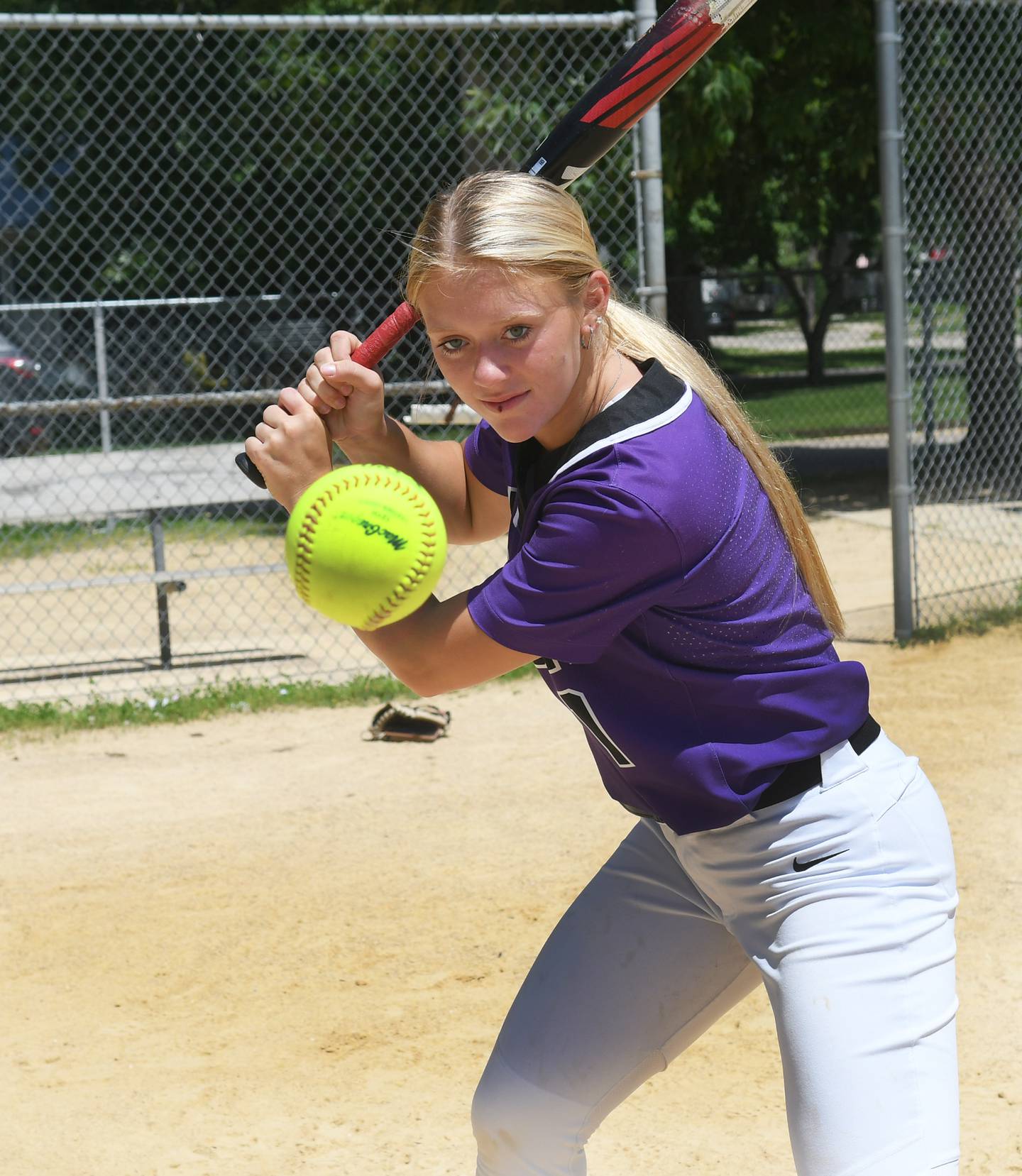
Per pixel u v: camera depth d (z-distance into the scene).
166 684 19.69
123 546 30.03
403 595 4.59
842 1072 4.79
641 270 19.23
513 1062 5.45
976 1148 8.01
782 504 5.20
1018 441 33.47
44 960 11.12
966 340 34.09
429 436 27.17
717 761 5.04
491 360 4.59
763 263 63.47
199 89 43.44
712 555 4.80
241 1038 9.76
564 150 6.27
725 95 28.97
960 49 30.03
